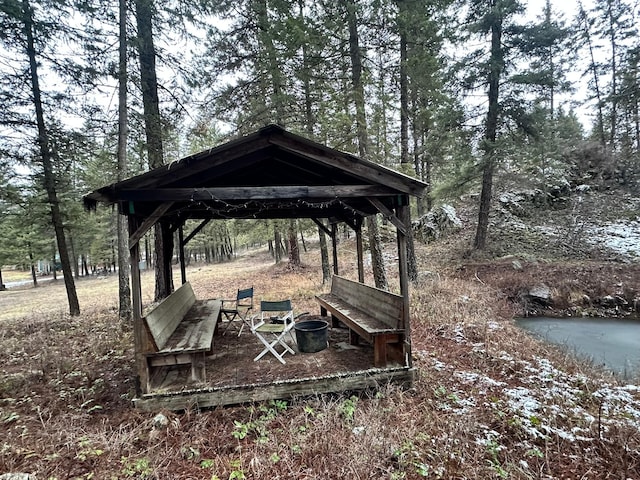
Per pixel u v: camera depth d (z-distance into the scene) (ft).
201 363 12.14
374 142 29.37
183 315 17.20
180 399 11.35
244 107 31.37
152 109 26.27
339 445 9.01
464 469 8.33
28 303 44.34
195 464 8.63
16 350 18.94
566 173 53.78
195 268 79.25
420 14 25.07
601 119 56.18
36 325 24.97
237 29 30.19
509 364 15.75
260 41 27.78
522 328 24.99
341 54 25.43
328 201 14.92
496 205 50.90
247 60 30.37
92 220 61.77
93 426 10.37
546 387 13.60
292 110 31.01
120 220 24.34
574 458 8.89
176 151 36.52
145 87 25.45
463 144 36.99
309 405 11.53
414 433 9.73
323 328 15.88
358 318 15.52
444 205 52.54
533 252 39.83
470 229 48.44
